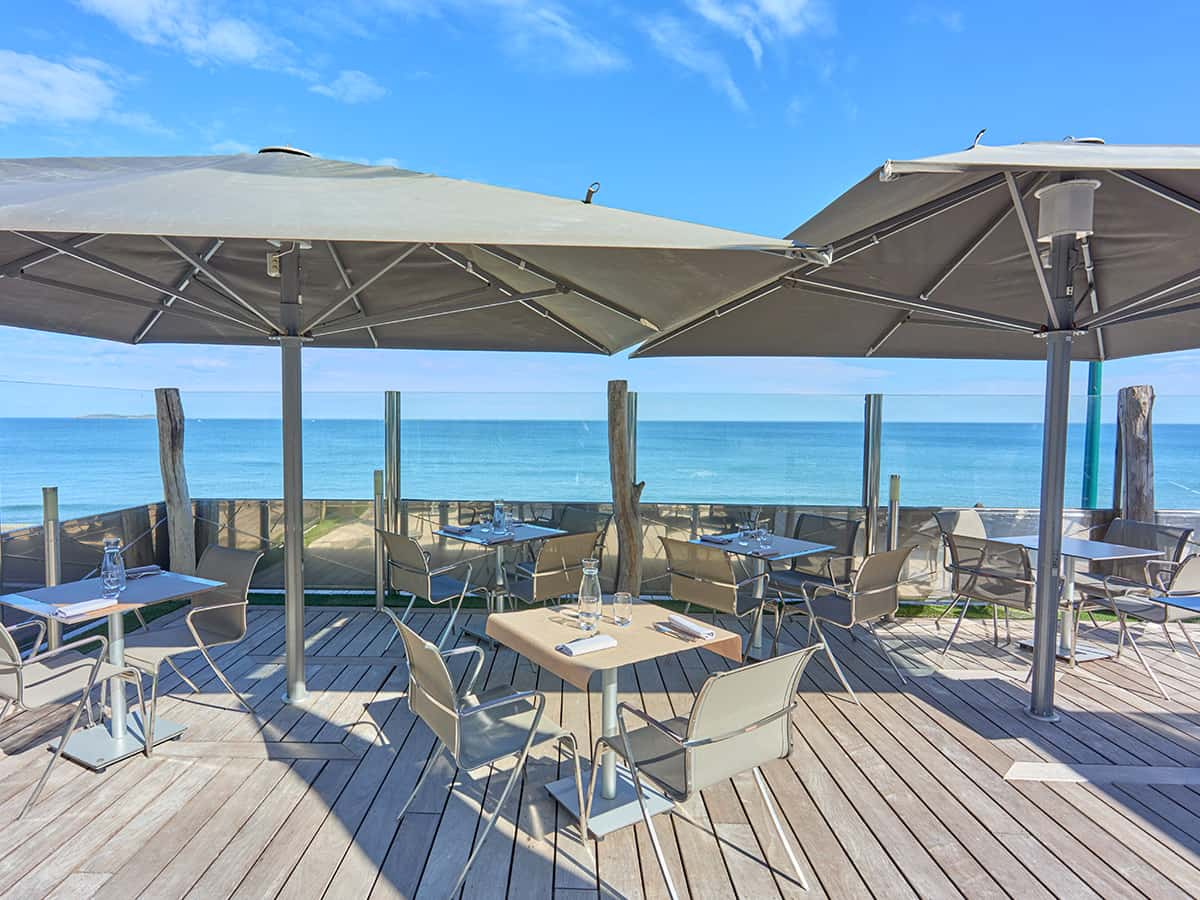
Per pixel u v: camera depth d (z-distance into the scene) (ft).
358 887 8.44
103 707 12.59
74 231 6.20
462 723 8.96
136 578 12.71
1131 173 9.67
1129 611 15.66
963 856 9.18
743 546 16.66
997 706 14.11
